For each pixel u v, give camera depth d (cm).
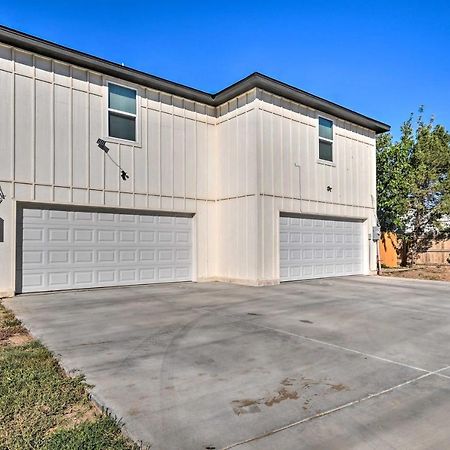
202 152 1280
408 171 1872
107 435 268
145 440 267
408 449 261
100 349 477
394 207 1877
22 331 567
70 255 1000
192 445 262
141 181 1133
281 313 717
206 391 353
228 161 1265
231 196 1245
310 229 1330
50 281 966
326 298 905
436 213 1848
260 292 1001
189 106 1256
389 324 635
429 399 343
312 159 1340
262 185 1173
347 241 1474
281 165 1234
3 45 912
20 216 927
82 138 1024
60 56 985
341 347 500
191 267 1238
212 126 1312
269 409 318
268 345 504
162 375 391
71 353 459
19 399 321
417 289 1085
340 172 1446
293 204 1264
